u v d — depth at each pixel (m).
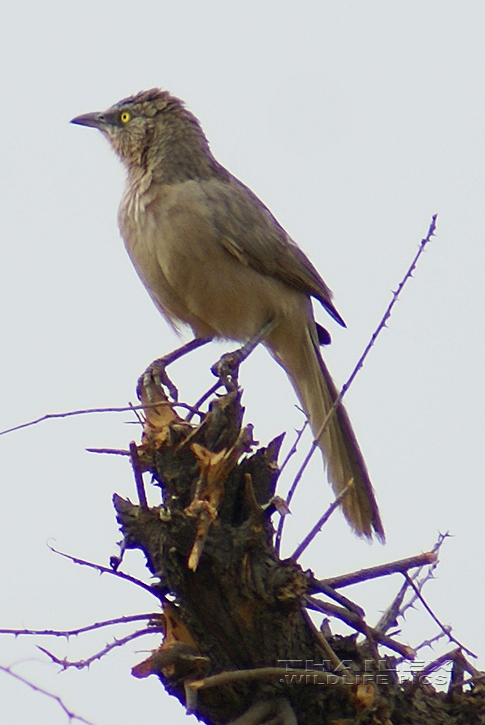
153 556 8.11
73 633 7.86
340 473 12.24
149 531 8.12
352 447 12.34
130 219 12.55
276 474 8.20
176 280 12.35
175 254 12.18
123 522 8.17
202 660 8.11
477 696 8.66
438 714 8.59
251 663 8.27
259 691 8.18
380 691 8.37
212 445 8.23
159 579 8.34
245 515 8.19
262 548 8.03
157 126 13.23
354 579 8.53
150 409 8.76
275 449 8.27
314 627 8.32
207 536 7.93
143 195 12.49
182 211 12.22
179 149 12.98
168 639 8.31
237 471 8.19
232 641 8.21
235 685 8.19
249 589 7.98
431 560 8.66
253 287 12.59
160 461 8.25
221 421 8.23
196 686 7.72
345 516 12.02
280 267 12.73
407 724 8.41
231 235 12.29
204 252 12.22
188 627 8.23
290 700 8.27
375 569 8.60
